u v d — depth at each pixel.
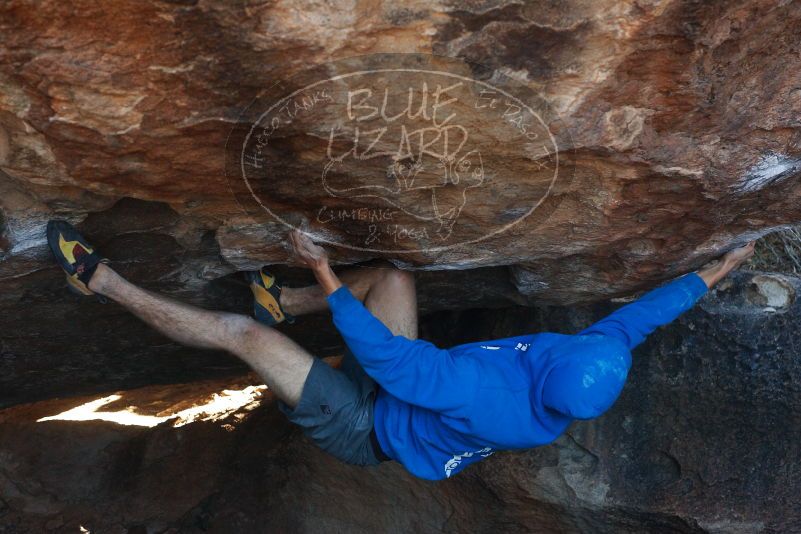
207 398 5.20
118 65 1.77
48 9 1.65
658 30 1.86
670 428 3.46
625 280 2.98
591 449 3.51
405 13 1.74
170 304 2.69
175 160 2.07
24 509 4.41
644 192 2.37
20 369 3.42
